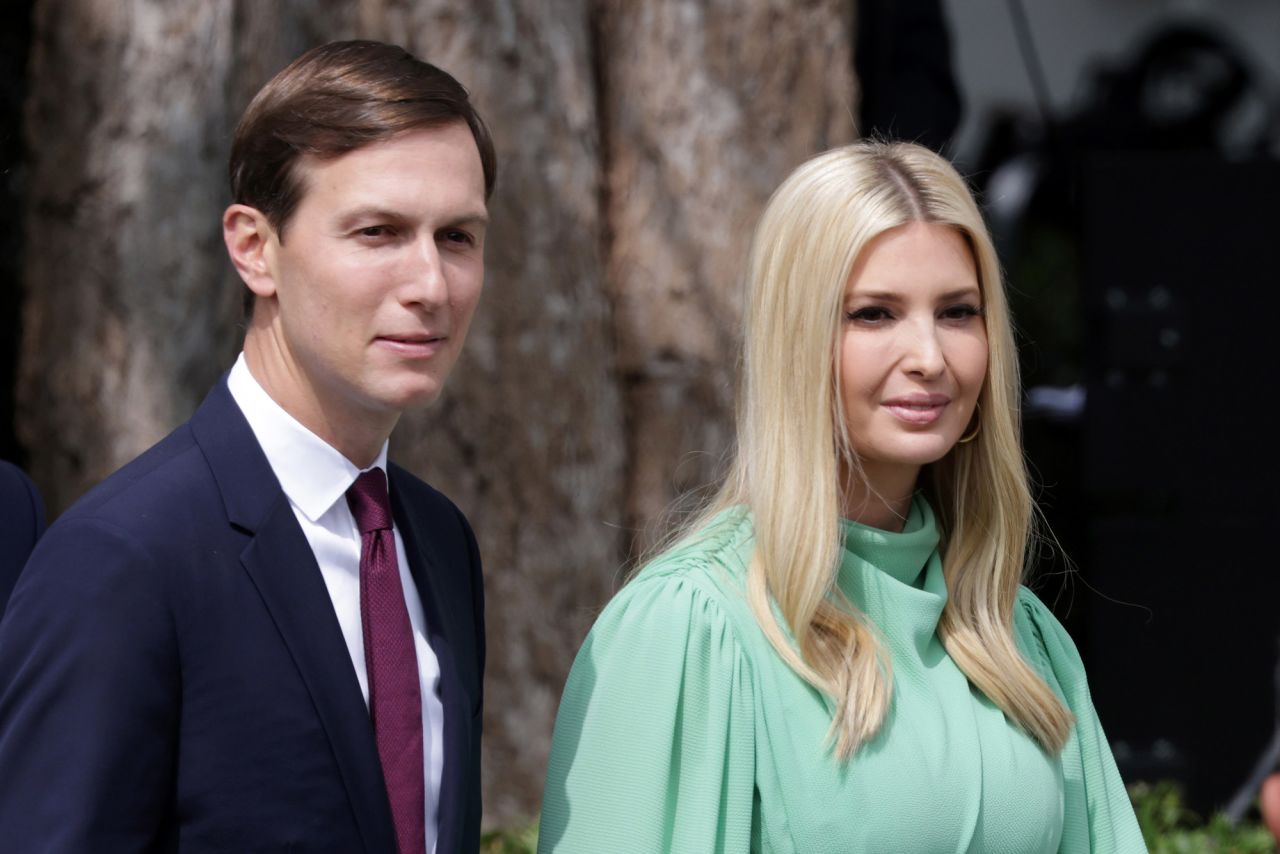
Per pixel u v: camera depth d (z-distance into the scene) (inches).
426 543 191.5
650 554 233.9
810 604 196.2
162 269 324.5
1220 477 440.5
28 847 151.4
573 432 353.7
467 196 171.6
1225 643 440.5
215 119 325.7
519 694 349.7
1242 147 586.6
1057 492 515.5
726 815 191.5
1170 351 438.6
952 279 201.3
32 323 336.2
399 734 173.0
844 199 199.2
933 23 468.8
